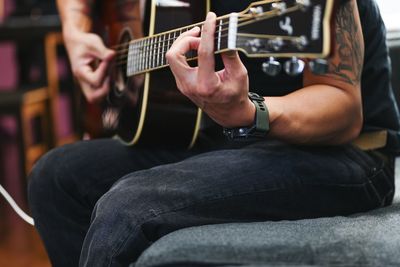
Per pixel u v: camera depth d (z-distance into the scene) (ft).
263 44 3.09
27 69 12.12
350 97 3.73
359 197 3.83
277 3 3.09
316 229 3.39
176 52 3.44
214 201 3.47
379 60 4.20
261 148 3.87
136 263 3.14
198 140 4.66
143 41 4.42
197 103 3.54
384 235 3.32
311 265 3.02
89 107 5.91
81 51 5.49
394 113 4.27
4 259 8.09
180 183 3.52
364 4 4.08
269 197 3.56
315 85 3.79
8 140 12.56
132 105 4.69
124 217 3.42
